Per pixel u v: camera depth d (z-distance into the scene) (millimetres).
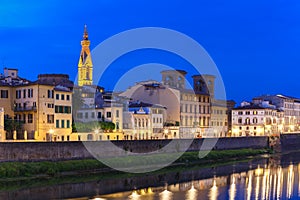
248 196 87812
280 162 154375
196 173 118312
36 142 103562
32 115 131250
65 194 83312
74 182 95312
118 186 93375
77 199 79750
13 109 135625
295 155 189750
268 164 146750
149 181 102000
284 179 111500
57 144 107500
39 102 131000
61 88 139125
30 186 88875
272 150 194625
